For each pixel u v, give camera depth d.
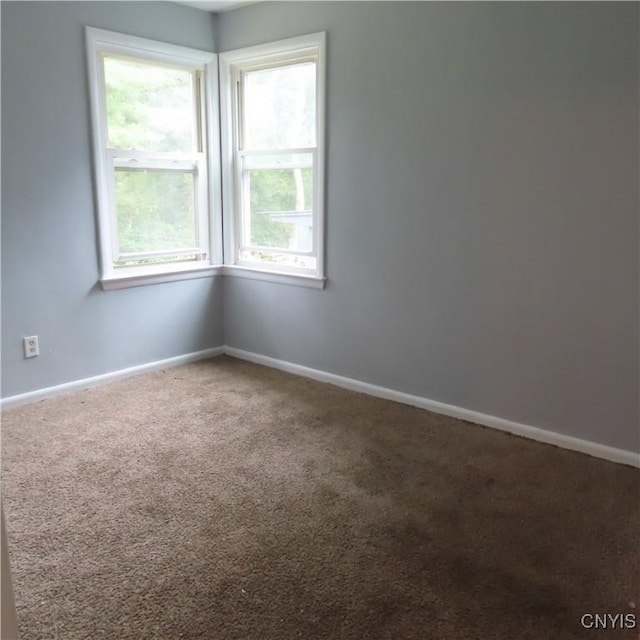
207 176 4.06
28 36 3.06
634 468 2.67
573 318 2.76
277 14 3.57
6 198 3.10
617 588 1.88
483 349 3.07
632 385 2.65
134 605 1.78
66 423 3.08
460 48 2.88
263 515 2.27
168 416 3.20
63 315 3.44
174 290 3.99
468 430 3.07
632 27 2.41
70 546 2.05
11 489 2.42
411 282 3.28
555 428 2.90
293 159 3.75
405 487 2.49
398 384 3.45
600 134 2.55
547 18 2.61
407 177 3.18
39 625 1.69
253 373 3.95
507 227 2.88
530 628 1.71
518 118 2.76
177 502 2.35
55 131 3.24
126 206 3.67
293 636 1.67
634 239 2.54
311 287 3.74
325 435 2.99
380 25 3.14
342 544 2.09
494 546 2.09
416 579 1.91
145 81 3.65
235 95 3.98
